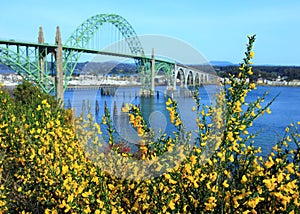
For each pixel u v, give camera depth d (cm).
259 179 232
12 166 452
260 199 220
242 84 260
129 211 254
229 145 251
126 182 263
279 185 221
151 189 247
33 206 364
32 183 379
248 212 227
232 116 258
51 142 357
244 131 263
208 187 237
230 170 267
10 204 382
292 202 232
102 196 260
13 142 446
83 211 248
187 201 248
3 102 666
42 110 497
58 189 277
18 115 611
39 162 337
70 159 341
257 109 276
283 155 258
